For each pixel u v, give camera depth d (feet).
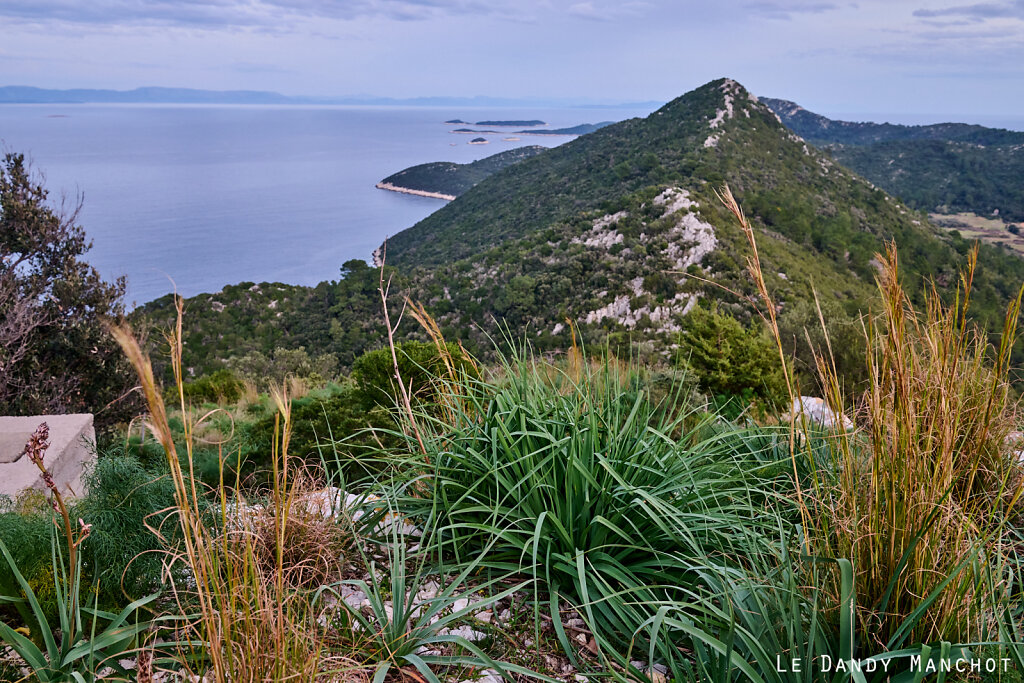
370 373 18.40
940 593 4.92
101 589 5.93
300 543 6.81
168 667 5.17
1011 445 6.89
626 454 7.56
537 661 5.93
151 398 3.21
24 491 7.69
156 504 6.31
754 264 5.18
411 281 201.67
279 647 4.08
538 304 168.96
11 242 28.37
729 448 8.89
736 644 5.55
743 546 6.40
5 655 5.24
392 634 5.66
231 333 175.83
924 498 4.94
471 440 8.18
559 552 7.07
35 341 27.63
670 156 341.82
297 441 15.98
